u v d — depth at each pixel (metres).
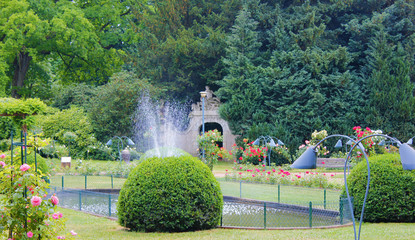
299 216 10.45
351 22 30.78
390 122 28.95
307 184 16.36
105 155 28.64
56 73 43.56
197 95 35.25
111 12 36.97
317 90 28.97
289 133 28.72
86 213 10.72
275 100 30.20
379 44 29.91
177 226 8.18
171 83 33.44
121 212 8.48
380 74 29.20
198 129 31.97
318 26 32.34
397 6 30.83
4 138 24.42
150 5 41.16
